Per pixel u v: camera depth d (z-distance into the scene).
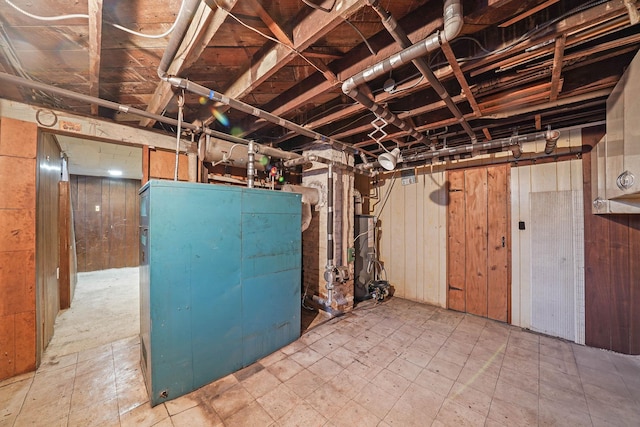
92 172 5.33
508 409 1.65
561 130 2.71
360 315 3.25
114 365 2.12
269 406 1.67
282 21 1.45
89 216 5.72
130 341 2.55
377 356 2.27
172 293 1.74
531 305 2.86
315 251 3.46
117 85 2.12
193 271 1.83
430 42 1.22
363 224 3.92
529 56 1.48
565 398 1.74
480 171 3.28
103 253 5.88
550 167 2.79
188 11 1.16
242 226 2.13
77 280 4.95
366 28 1.52
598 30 1.25
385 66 1.43
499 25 1.30
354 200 3.88
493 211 3.17
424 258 3.76
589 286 2.54
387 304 3.68
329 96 2.19
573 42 1.34
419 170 3.84
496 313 3.12
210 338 1.91
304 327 2.88
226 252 2.02
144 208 1.94
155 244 1.68
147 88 2.18
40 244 2.26
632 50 1.55
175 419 1.56
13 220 1.98
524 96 1.88
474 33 1.50
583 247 2.57
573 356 2.29
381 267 4.26
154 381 1.66
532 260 2.87
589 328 2.52
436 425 1.52
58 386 1.85
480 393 1.79
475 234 3.31
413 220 3.89
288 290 2.51
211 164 3.24
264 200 2.30
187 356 1.80
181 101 1.95
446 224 3.54
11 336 1.96
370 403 1.69
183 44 1.53
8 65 1.78
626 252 2.39
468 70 1.59
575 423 1.53
